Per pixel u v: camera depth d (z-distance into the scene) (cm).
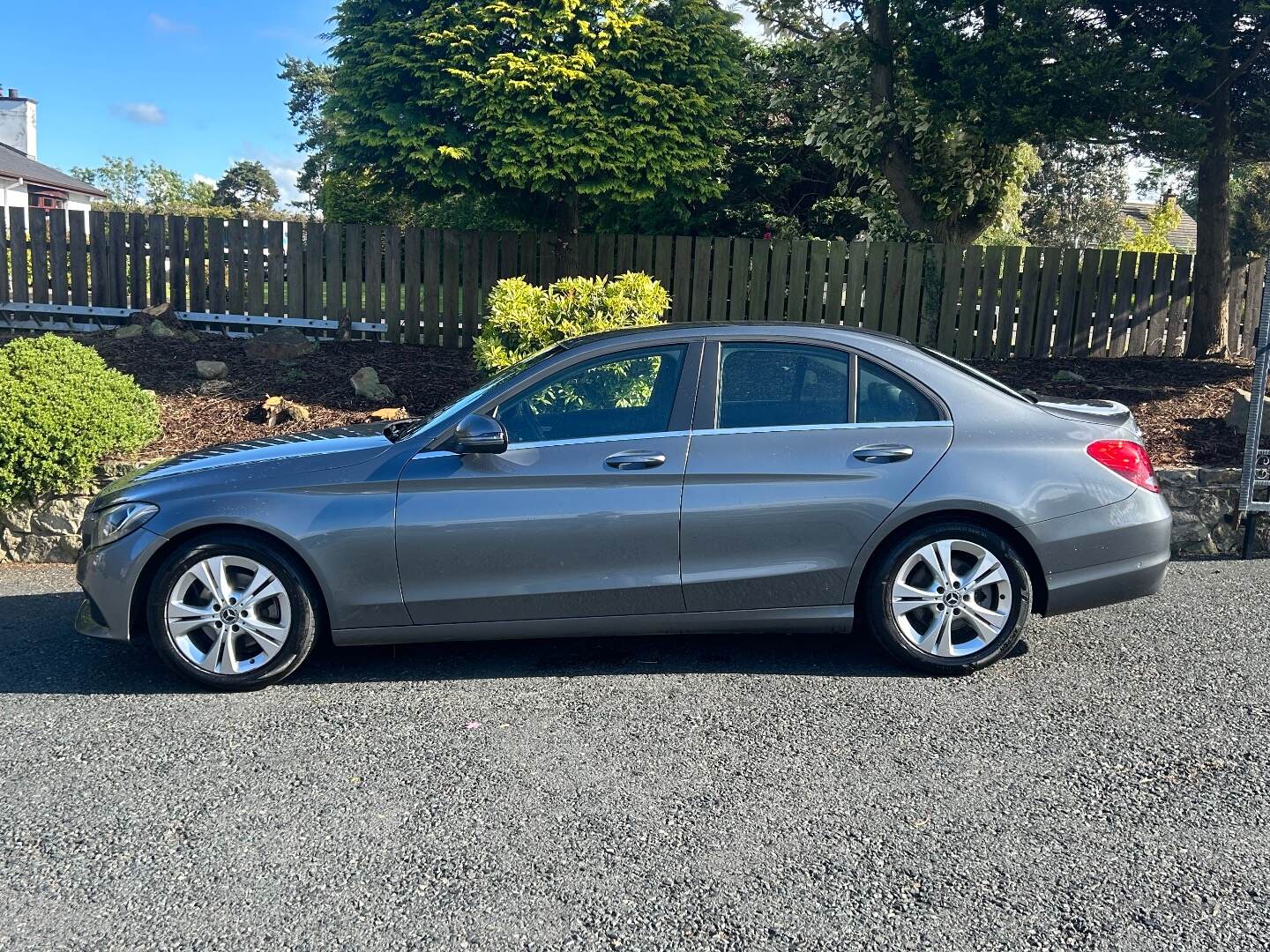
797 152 1382
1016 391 482
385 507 443
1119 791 353
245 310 1088
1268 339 648
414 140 947
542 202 1108
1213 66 881
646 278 793
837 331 470
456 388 905
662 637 522
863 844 319
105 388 720
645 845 319
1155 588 467
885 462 447
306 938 274
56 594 617
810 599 454
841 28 1141
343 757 384
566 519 443
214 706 436
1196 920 278
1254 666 470
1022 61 867
